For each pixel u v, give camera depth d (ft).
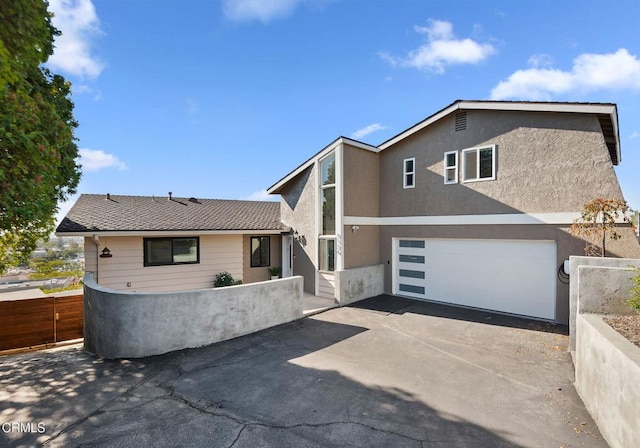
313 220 44.78
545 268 32.12
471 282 37.24
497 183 34.91
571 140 30.42
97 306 25.81
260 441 13.29
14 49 13.83
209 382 19.03
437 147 39.86
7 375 20.66
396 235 43.80
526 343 25.61
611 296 17.89
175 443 13.16
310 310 35.35
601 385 14.01
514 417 15.12
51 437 13.60
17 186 19.40
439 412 15.57
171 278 42.45
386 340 26.43
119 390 18.16
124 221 40.40
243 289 28.02
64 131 25.67
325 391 17.75
